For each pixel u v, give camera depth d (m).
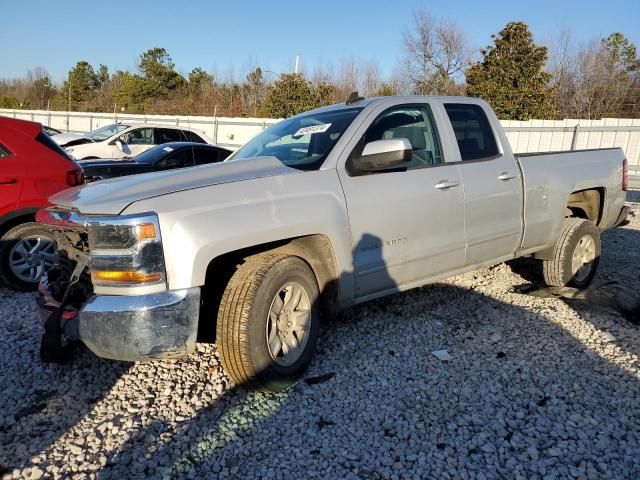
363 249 3.61
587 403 3.09
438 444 2.74
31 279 5.22
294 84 29.88
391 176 3.79
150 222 2.76
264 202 3.13
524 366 3.54
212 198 2.97
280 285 3.15
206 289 3.34
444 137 4.26
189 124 27.16
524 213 4.70
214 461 2.62
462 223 4.21
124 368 3.55
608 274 5.94
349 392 3.24
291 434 2.83
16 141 5.16
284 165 3.52
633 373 3.43
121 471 2.55
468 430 2.85
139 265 2.75
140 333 2.74
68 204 3.11
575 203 5.46
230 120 25.98
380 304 4.71
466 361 3.63
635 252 7.15
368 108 3.94
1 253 5.06
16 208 5.06
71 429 2.88
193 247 2.82
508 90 24.86
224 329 3.04
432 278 4.16
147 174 3.38
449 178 4.12
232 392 3.24
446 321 4.35
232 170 3.29
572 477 2.48
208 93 40.94
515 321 4.34
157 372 3.50
